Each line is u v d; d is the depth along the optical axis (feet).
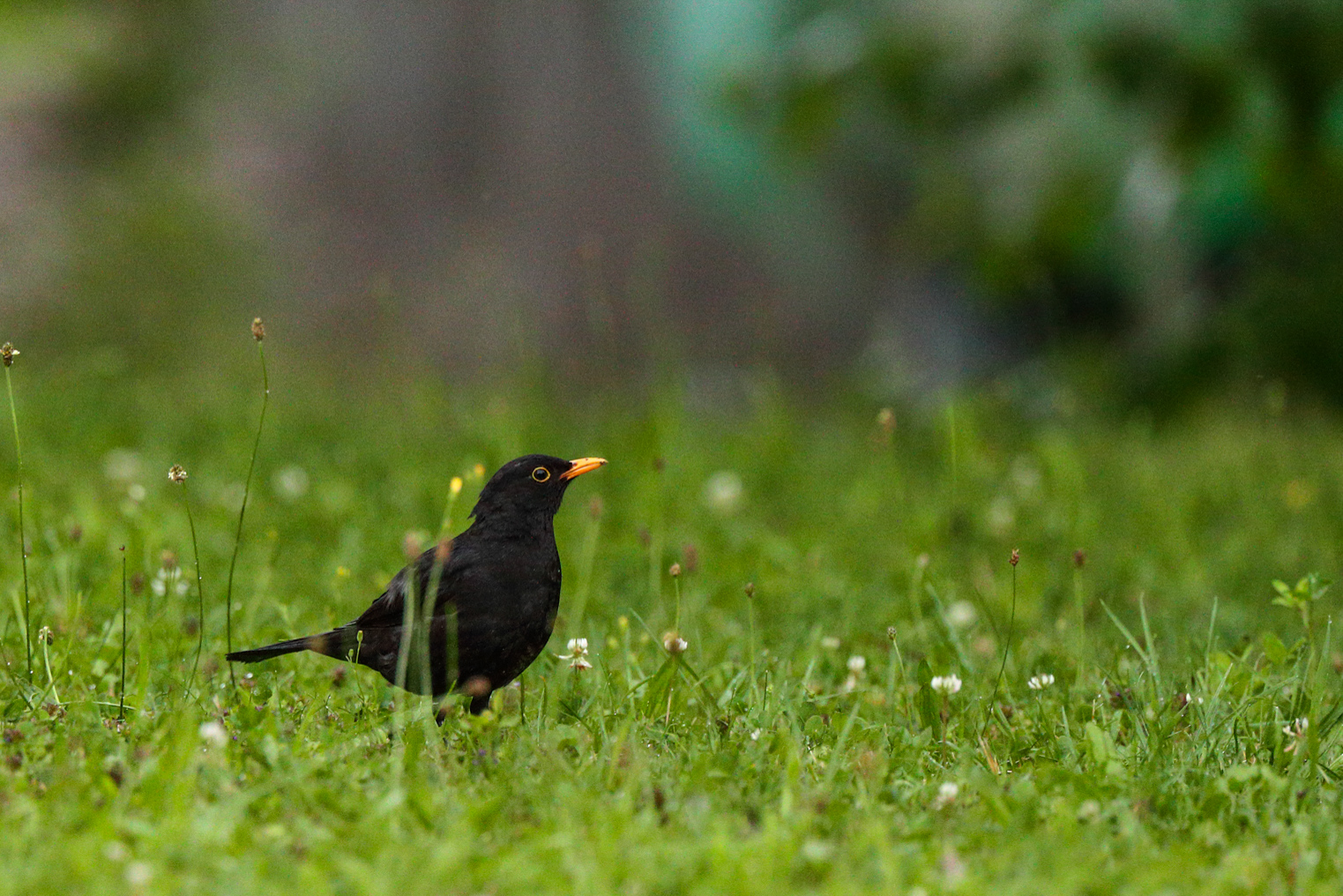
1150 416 64.08
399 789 17.33
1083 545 38.45
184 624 26.50
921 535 38.45
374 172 108.78
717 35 104.42
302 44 111.65
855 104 64.95
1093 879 16.12
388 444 47.44
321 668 25.85
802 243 103.45
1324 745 21.72
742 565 36.42
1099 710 23.52
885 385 65.16
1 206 87.15
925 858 16.61
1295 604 23.85
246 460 44.96
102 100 100.99
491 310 102.83
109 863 15.52
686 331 102.73
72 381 54.13
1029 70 60.13
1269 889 16.44
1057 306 79.36
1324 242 64.80
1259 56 56.65
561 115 112.47
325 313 97.35
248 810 17.65
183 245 89.35
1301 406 64.23
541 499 23.34
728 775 19.21
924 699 23.04
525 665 23.48
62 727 20.53
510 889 15.35
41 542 32.81
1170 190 60.03
